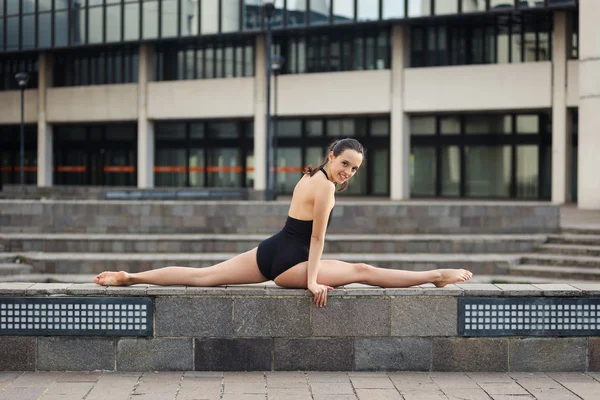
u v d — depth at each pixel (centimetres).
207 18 3512
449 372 634
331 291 629
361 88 3381
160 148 4022
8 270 1350
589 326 635
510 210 1550
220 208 1514
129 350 630
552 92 3023
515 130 3347
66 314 630
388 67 3416
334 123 3694
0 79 4319
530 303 635
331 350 632
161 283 644
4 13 3997
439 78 3238
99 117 3962
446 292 632
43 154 4150
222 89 3656
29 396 555
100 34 3756
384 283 641
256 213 1515
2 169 4547
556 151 3019
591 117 2480
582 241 1498
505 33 3219
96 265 1373
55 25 3872
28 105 4178
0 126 4400
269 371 632
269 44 2680
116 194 2436
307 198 607
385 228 1523
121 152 4172
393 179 3353
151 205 1516
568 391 577
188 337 632
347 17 3241
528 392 574
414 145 3541
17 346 630
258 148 3609
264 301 629
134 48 3897
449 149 3478
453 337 635
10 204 1510
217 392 569
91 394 562
